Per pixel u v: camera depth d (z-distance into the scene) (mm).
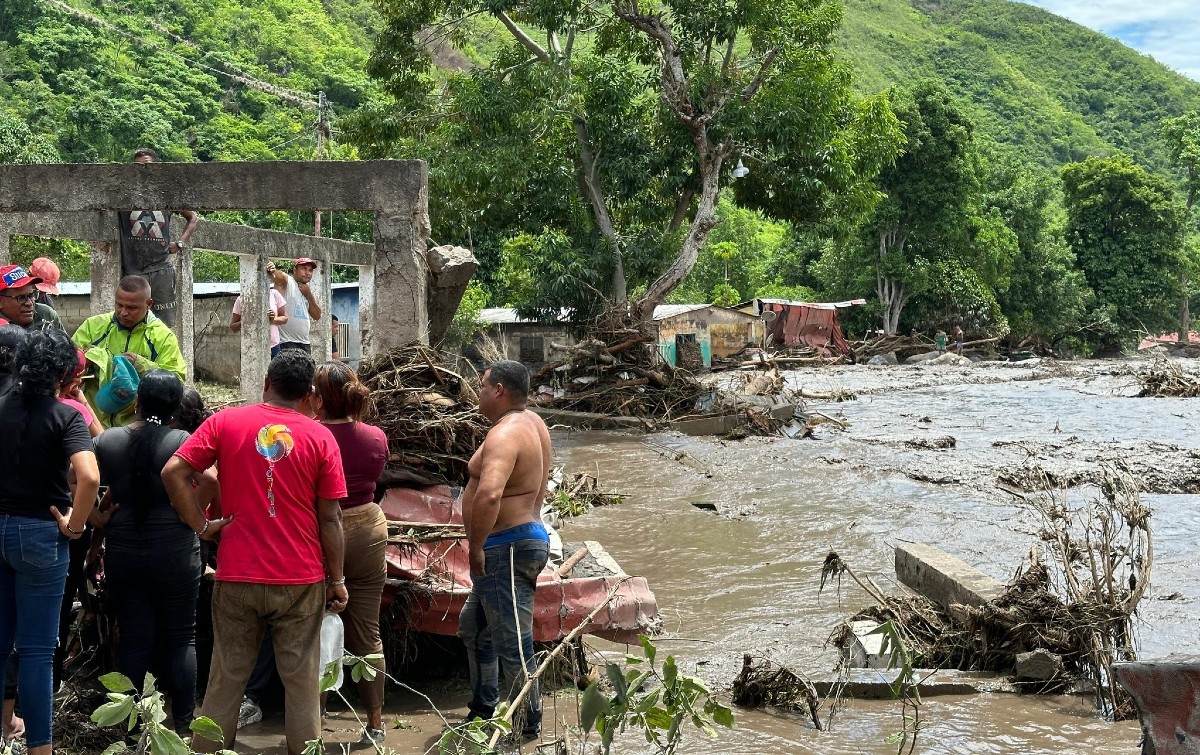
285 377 4891
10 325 5441
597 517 11953
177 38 65812
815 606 8211
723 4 26250
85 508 4570
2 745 4758
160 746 3420
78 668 5812
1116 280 69000
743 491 13516
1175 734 3828
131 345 6516
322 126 35844
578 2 26375
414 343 7344
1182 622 7574
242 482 4746
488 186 26641
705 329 43750
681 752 5230
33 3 59500
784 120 26281
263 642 5680
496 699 5449
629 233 29641
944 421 22594
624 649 7117
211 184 8734
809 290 64500
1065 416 23234
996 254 59344
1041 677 6203
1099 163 70750
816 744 5352
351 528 5402
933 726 5605
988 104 193625
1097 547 7230
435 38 28688
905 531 10938
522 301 30391
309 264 12156
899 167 55219
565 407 22250
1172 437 19062
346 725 5660
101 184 8641
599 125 27891
